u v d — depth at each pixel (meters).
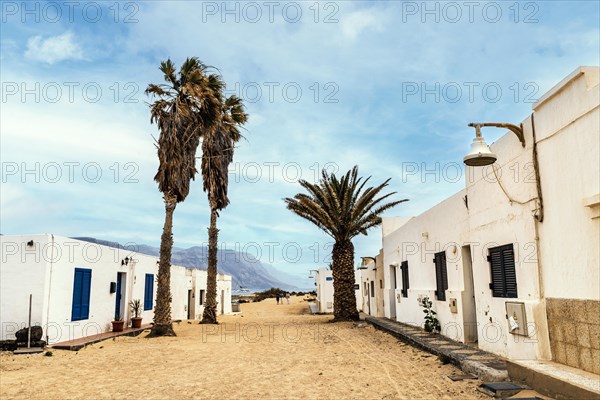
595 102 6.31
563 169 7.11
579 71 6.59
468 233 11.45
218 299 36.81
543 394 6.45
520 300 8.32
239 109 26.17
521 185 8.38
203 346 14.12
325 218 22.34
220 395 7.73
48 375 9.73
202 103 18.61
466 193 11.16
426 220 15.23
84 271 15.90
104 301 17.33
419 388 7.73
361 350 12.57
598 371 6.28
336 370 9.70
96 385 8.70
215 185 25.30
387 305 21.97
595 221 6.39
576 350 6.76
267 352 12.66
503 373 7.67
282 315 35.69
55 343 13.95
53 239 14.05
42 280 13.66
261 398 7.48
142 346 14.27
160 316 17.31
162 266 17.64
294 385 8.34
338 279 23.06
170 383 8.77
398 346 13.05
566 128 7.02
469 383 7.80
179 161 17.89
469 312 11.82
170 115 18.03
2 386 8.70
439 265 13.91
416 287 16.70
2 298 13.64
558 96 7.20
